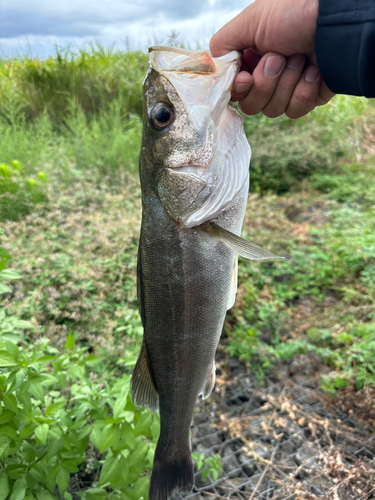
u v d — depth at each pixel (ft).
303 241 2.97
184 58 0.89
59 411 1.16
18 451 1.15
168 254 0.91
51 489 1.10
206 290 0.92
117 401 1.09
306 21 0.89
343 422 1.74
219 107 0.89
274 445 1.65
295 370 2.01
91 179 3.14
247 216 3.00
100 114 4.28
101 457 1.50
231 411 1.78
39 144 3.36
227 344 2.10
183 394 0.96
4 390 1.06
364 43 0.82
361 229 2.89
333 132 4.42
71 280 2.02
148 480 1.14
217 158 0.89
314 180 3.91
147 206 0.93
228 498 1.44
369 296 2.28
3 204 2.50
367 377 1.85
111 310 2.00
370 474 1.49
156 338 0.95
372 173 3.86
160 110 0.88
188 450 1.01
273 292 2.46
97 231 2.42
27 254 2.07
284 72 0.98
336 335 2.08
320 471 1.52
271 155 3.89
